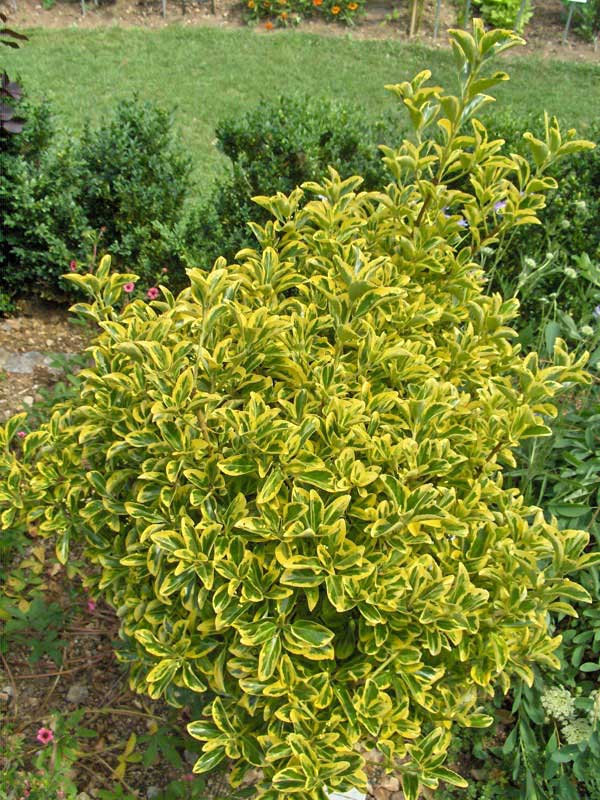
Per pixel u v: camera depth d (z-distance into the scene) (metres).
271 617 2.04
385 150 2.69
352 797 2.36
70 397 3.51
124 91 7.61
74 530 2.49
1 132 4.14
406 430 2.28
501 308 2.62
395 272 2.62
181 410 2.08
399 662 2.03
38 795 2.28
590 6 9.08
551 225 3.97
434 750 2.06
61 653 2.88
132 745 2.51
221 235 4.25
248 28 9.26
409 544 2.11
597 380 3.45
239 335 2.31
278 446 2.02
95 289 2.55
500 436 2.36
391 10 9.64
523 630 2.23
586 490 3.12
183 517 2.08
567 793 2.59
